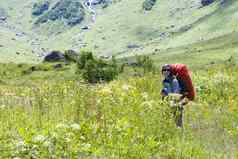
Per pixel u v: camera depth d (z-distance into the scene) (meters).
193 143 10.64
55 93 12.78
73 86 13.66
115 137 9.24
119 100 11.96
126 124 9.94
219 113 15.21
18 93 14.02
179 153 9.49
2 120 9.95
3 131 9.02
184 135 10.98
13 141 8.22
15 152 7.76
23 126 9.54
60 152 7.98
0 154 7.70
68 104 11.45
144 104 11.23
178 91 12.96
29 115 10.98
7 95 13.79
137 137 9.52
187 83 13.02
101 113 10.45
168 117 10.80
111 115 10.52
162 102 11.37
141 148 9.02
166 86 13.17
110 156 8.51
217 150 10.88
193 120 13.56
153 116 10.66
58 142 8.28
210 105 17.25
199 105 15.89
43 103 11.82
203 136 11.91
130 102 11.62
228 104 16.92
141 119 10.47
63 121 10.17
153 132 10.20
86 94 11.87
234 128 12.88
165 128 10.41
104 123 9.80
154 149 9.26
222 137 12.05
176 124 11.70
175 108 11.71
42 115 10.95
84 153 8.32
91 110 10.87
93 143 8.90
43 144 8.01
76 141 8.63
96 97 11.83
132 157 8.74
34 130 9.01
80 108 10.85
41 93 12.83
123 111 10.92
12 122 9.85
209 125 13.23
